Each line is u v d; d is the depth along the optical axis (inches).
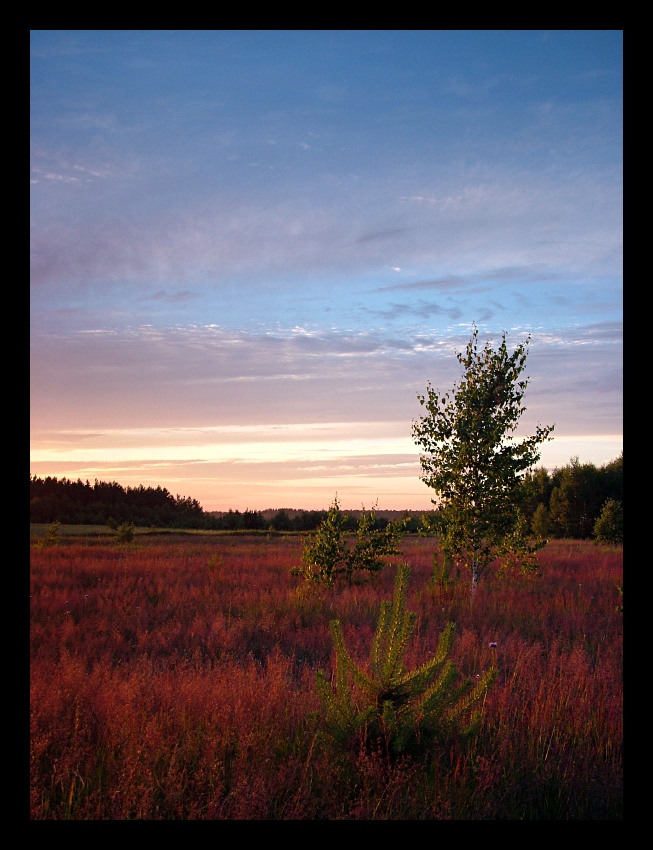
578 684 229.5
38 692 197.2
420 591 514.0
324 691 173.9
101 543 1219.9
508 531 558.3
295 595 476.4
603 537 1211.2
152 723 170.7
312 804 144.2
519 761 168.7
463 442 560.4
